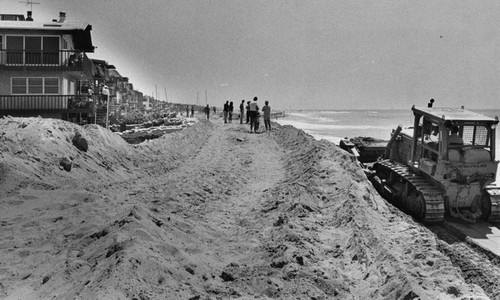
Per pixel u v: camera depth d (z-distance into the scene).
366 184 12.48
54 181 11.48
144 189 12.29
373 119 157.00
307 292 6.05
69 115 29.67
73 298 4.94
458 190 11.76
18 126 13.83
